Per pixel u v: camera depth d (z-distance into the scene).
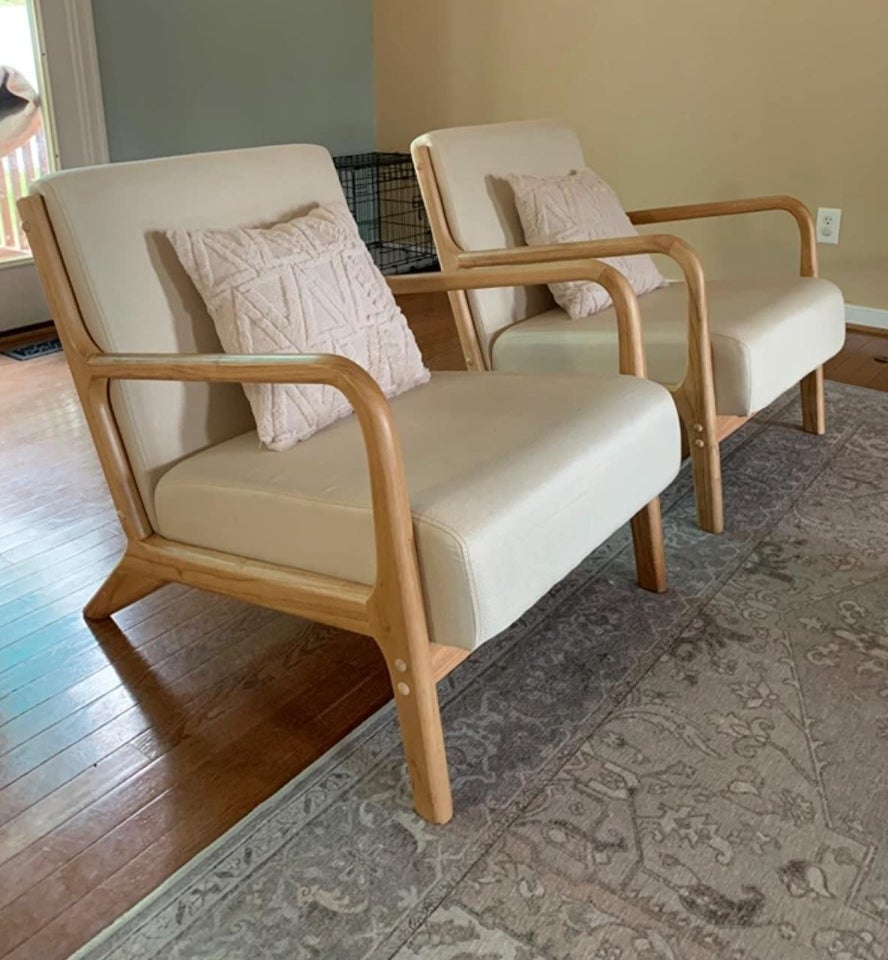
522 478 1.23
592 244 1.83
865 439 2.41
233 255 1.45
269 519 1.31
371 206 4.51
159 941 1.08
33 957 1.07
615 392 1.50
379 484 1.11
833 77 3.11
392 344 1.58
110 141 3.46
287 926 1.09
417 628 1.16
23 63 3.22
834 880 1.13
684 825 1.21
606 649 1.59
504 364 2.10
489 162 2.13
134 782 1.33
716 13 3.28
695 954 1.04
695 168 3.51
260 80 3.90
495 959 1.04
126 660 1.61
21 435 2.56
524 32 3.79
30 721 1.46
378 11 4.25
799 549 1.89
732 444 2.39
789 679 1.50
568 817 1.23
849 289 3.31
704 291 1.78
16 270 3.40
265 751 1.39
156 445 1.48
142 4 3.42
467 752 1.36
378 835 1.22
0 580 1.85
